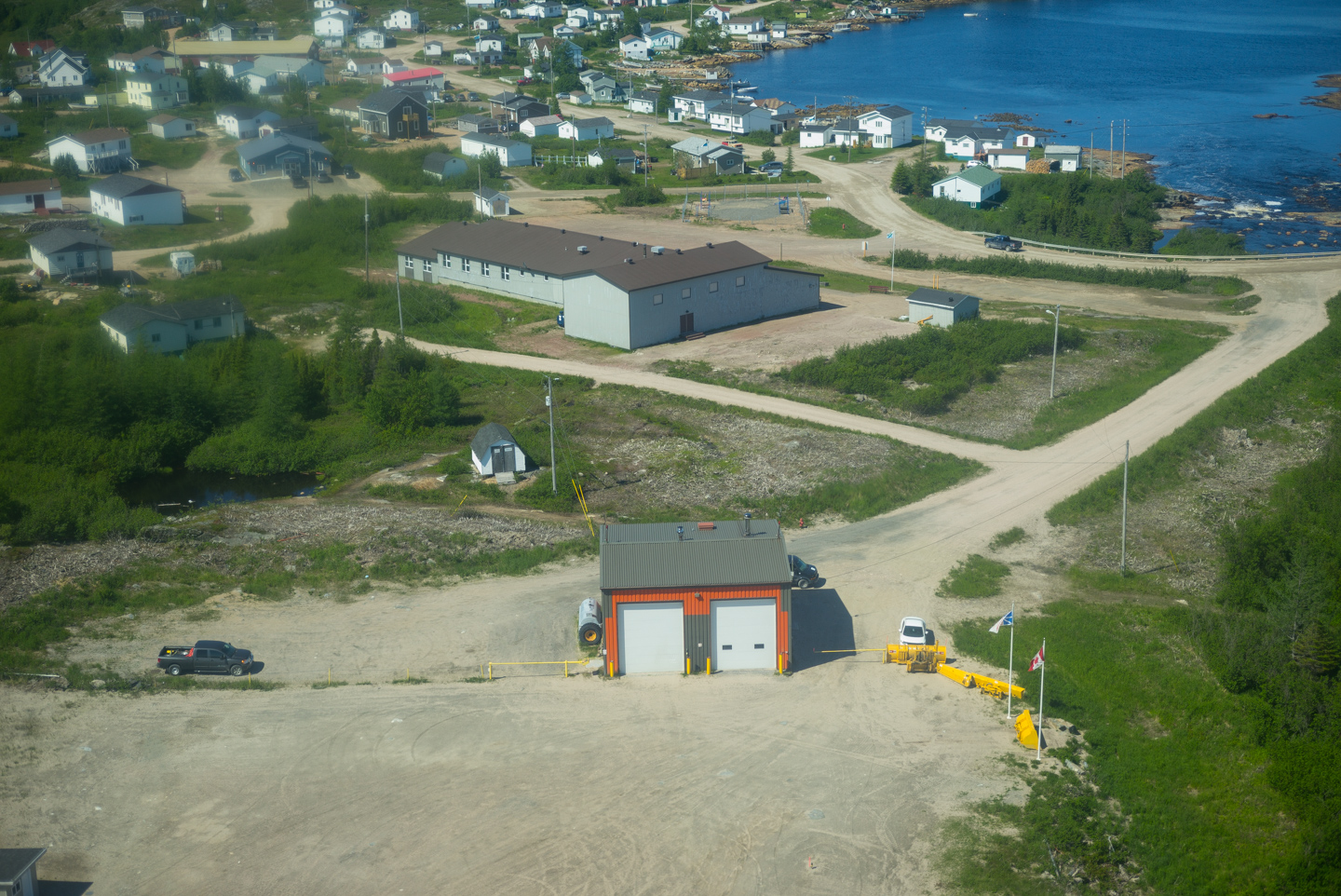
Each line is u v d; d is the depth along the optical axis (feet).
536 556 192.13
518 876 118.62
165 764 136.98
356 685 154.81
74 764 136.46
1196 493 222.48
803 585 181.47
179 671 155.74
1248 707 146.30
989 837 123.24
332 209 453.58
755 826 125.90
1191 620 166.61
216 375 276.21
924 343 301.02
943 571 187.62
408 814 128.26
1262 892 116.06
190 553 193.98
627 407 264.93
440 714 147.95
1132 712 147.95
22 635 163.53
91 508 210.59
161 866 120.06
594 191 520.83
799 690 153.48
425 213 457.68
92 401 246.27
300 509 215.10
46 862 120.06
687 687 154.81
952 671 155.02
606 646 156.97
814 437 245.24
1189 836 124.57
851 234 453.58
